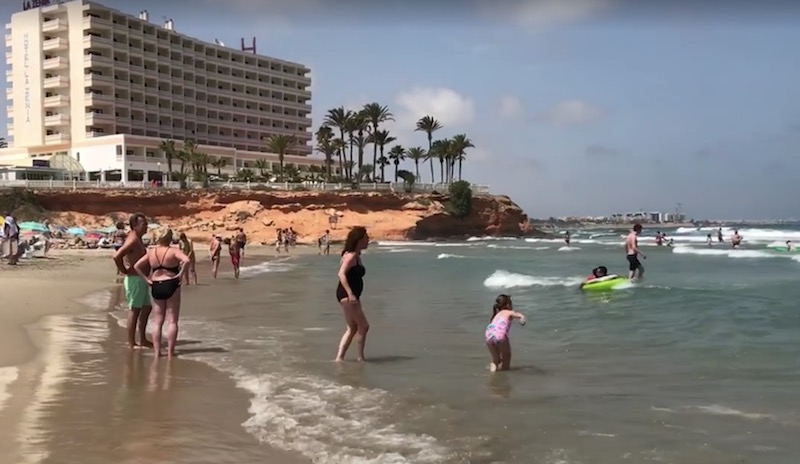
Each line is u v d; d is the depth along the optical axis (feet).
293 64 388.57
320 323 45.75
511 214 311.68
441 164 359.05
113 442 18.95
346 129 320.29
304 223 237.04
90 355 32.14
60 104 282.56
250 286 77.36
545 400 24.53
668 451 18.78
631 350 35.06
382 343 37.52
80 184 217.36
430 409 23.20
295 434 20.08
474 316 49.98
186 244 77.97
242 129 354.33
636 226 73.31
